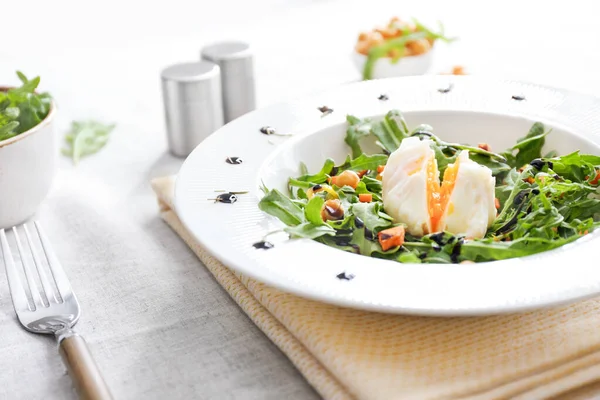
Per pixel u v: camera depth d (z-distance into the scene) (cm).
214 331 58
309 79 93
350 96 73
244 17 118
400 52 88
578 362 54
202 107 78
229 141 67
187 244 66
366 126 70
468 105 71
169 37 112
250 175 64
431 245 59
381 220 60
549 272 54
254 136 68
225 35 111
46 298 61
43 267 64
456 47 102
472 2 120
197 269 64
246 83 84
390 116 70
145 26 117
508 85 73
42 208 71
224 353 57
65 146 81
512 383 52
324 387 53
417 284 54
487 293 53
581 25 107
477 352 54
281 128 69
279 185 66
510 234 61
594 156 63
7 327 59
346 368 53
